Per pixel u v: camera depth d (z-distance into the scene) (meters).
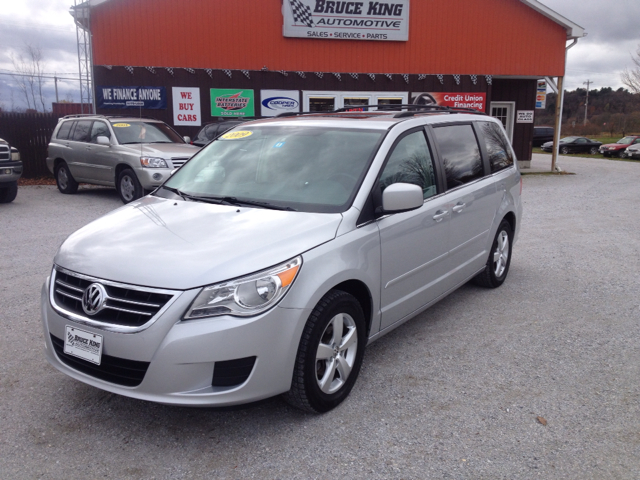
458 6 17.16
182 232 3.31
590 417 3.34
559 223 9.73
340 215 3.47
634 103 69.69
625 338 4.55
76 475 2.78
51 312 3.20
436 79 17.52
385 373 3.92
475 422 3.28
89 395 3.58
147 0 14.98
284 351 2.98
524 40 17.78
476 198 4.96
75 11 14.45
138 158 10.37
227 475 2.79
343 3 16.23
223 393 2.85
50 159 12.76
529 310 5.21
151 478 2.77
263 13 15.87
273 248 3.06
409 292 4.13
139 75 15.28
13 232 8.31
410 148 4.20
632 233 8.82
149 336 2.80
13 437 3.10
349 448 3.02
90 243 3.32
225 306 2.83
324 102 16.88
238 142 4.52
